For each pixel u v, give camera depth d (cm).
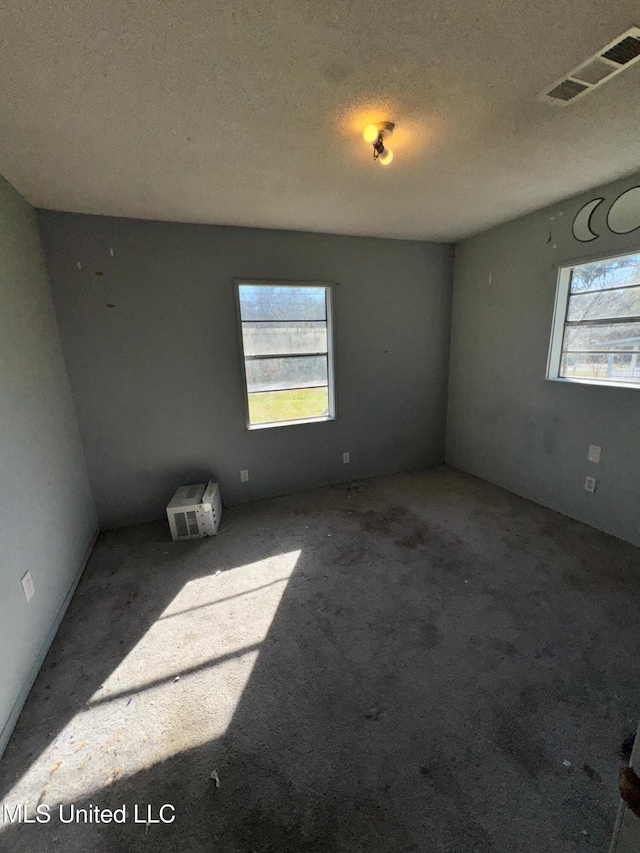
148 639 189
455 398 413
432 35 119
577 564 240
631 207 234
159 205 251
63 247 260
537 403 319
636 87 146
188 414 316
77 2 103
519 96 151
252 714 149
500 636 184
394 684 160
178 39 116
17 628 160
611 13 113
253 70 132
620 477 264
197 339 307
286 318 337
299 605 211
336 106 154
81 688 162
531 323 315
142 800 121
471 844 107
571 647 176
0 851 110
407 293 378
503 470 363
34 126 158
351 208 271
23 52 118
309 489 374
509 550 258
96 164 193
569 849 106
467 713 146
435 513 316
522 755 130
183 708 152
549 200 271
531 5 110
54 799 122
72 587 227
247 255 309
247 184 224
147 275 284
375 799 119
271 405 347
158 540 287
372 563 248
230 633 192
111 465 300
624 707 147
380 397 389
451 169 215
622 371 260
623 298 253
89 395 284
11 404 184
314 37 118
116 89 138
